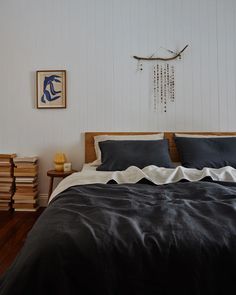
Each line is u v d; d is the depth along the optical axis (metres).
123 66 3.17
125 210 1.25
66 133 3.22
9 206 3.13
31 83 3.21
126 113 3.19
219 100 3.15
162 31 3.14
